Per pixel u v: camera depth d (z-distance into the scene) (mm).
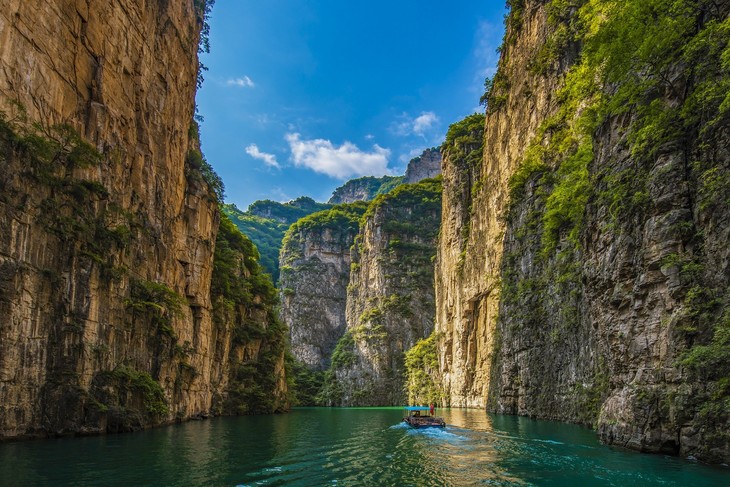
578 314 38812
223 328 56531
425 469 19656
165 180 42312
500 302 62438
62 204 26750
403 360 131000
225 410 56406
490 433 32031
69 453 21172
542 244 50250
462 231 97750
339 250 186750
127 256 33469
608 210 26625
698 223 20125
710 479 15859
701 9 22375
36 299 24234
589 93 41562
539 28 64062
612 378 25000
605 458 20141
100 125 31609
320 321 172125
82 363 26859
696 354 18297
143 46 38844
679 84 22266
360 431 35594
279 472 18984
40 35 26312
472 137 108000
